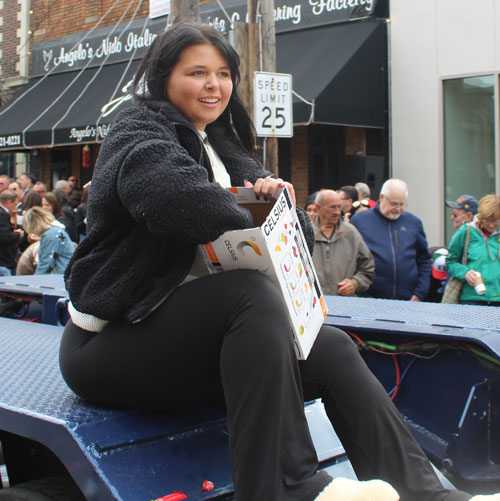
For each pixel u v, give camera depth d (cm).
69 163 1594
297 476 174
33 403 209
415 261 582
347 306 341
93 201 197
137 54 1403
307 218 230
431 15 1040
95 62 1488
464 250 565
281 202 195
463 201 711
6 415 206
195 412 218
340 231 534
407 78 1069
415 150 1066
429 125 1052
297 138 1226
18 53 1658
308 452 178
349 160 1126
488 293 555
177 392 200
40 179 1656
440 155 1045
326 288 527
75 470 186
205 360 192
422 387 289
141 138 192
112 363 199
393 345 293
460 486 268
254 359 175
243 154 241
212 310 186
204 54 212
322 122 1021
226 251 190
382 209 580
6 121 1506
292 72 1082
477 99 1014
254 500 169
